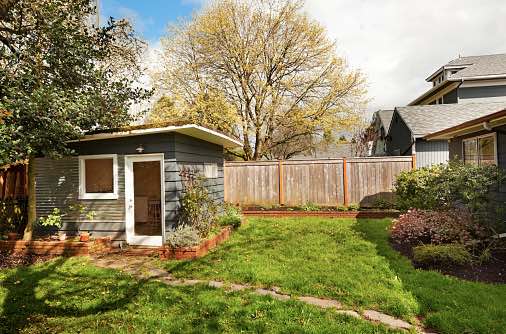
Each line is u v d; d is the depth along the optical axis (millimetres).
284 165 12586
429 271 5000
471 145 8938
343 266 5344
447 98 22719
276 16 16828
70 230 7520
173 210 6863
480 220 6348
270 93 17156
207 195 8031
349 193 12023
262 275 4953
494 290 4180
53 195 7645
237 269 5281
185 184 7371
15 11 6516
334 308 3855
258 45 16859
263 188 12766
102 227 7336
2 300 4273
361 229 8375
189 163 7734
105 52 7785
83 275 5273
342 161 12102
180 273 5285
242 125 16906
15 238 7273
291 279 4770
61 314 3855
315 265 5414
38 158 7734
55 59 6824
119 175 7242
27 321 3691
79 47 6852
